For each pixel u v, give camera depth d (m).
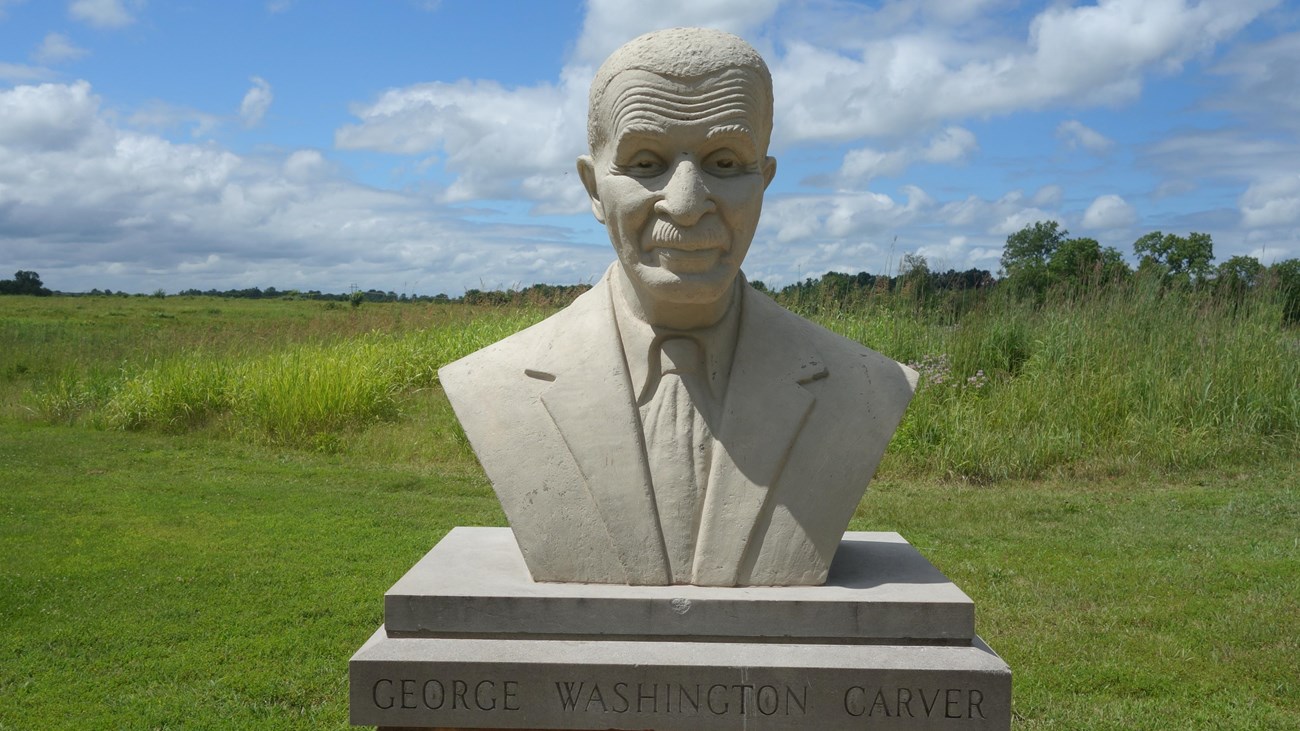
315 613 5.19
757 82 2.59
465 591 2.61
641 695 2.46
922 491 7.75
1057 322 10.20
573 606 2.56
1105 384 8.99
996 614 5.06
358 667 2.48
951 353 10.03
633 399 2.79
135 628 4.95
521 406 2.83
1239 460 8.36
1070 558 5.99
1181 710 3.98
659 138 2.53
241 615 5.15
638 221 2.61
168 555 6.23
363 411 10.34
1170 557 6.00
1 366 14.59
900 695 2.47
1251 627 4.82
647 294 2.75
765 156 2.78
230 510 7.41
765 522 2.70
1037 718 3.92
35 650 4.68
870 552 3.14
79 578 5.75
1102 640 4.71
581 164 2.89
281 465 9.06
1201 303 10.13
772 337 2.90
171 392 10.91
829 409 2.80
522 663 2.46
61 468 8.91
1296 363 9.05
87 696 4.18
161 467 9.01
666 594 2.58
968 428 8.41
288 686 4.27
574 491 2.72
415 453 9.39
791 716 2.46
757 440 2.73
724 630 2.56
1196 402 8.80
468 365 2.94
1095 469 8.20
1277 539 6.35
